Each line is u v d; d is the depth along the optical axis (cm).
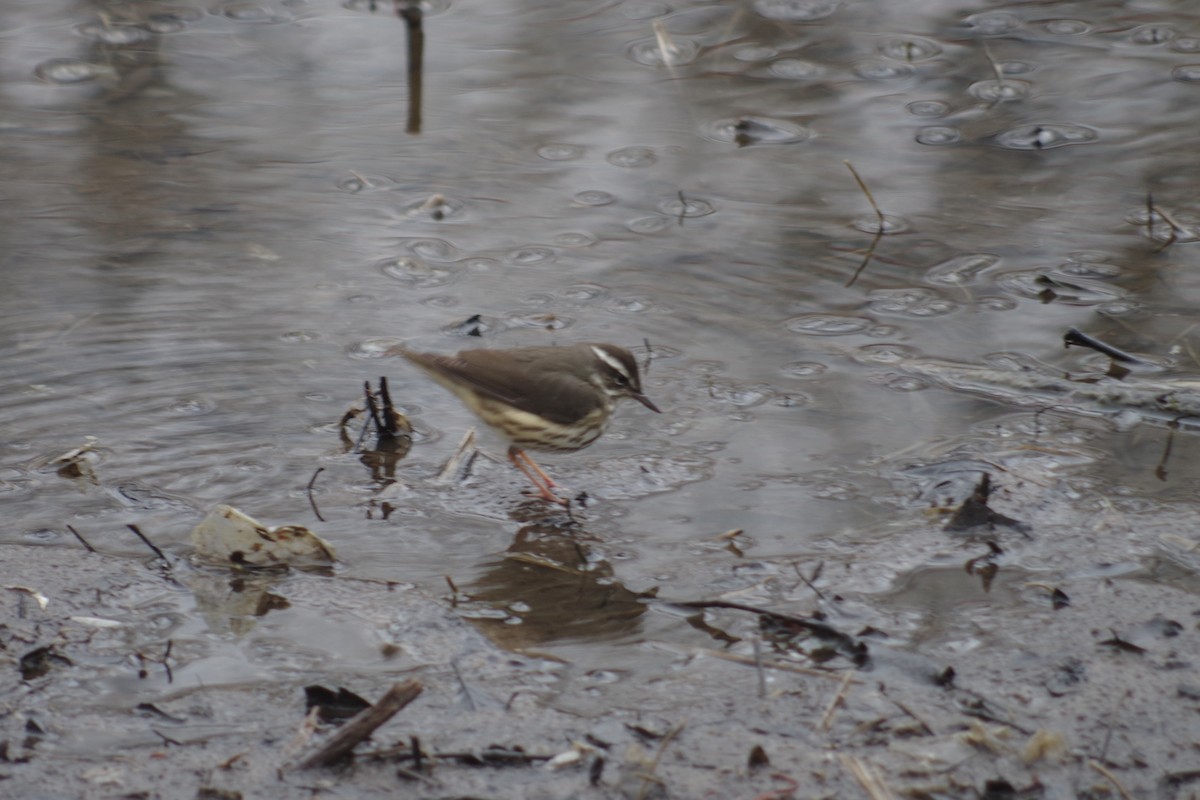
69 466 1078
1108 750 739
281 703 790
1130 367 1215
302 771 722
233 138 1616
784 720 770
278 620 884
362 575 948
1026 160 1588
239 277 1359
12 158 1545
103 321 1278
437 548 989
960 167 1577
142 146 1588
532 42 1872
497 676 820
